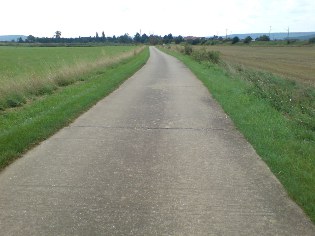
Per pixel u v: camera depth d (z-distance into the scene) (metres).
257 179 5.05
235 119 8.79
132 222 3.82
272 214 4.03
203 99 12.20
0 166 5.46
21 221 3.82
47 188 4.70
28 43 140.75
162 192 4.60
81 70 18.95
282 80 22.67
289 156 5.92
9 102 11.12
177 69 26.02
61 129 7.86
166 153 6.22
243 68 30.39
